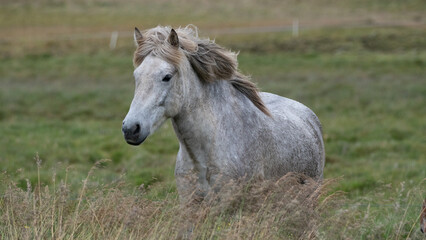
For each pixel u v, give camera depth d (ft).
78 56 116.57
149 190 29.84
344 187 38.86
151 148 53.11
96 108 75.20
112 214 20.08
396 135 61.46
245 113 21.63
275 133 22.63
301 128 24.61
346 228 21.02
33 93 81.51
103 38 135.23
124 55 118.42
